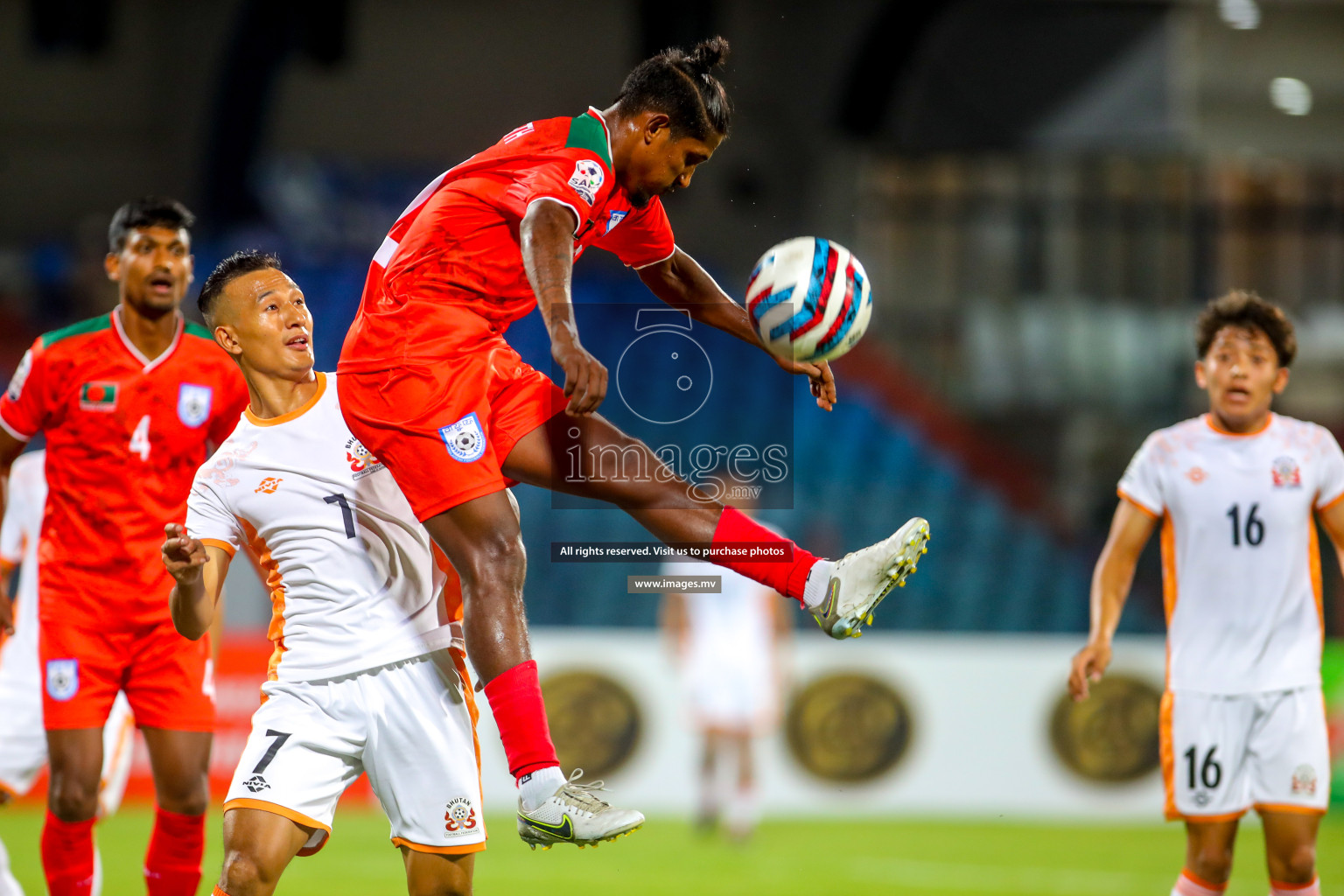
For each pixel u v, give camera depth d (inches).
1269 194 2709.2
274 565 527.5
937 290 2615.7
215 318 525.3
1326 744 662.5
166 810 659.4
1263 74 2600.9
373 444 483.5
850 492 2305.6
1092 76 2453.2
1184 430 694.5
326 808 505.7
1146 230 2682.1
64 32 2519.7
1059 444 2475.4
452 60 2586.1
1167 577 694.5
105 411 653.3
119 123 2541.8
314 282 2393.0
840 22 2458.2
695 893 976.3
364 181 2532.0
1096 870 1122.7
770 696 1298.0
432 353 474.0
